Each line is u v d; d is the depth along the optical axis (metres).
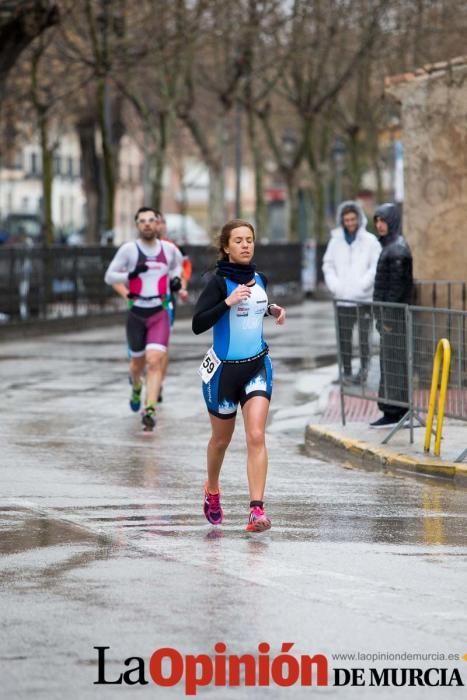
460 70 37.72
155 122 102.81
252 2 90.06
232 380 20.52
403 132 38.91
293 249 96.06
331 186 158.88
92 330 68.06
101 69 74.31
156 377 32.38
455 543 19.95
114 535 20.30
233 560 18.64
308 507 22.86
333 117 113.25
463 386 27.50
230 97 98.50
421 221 38.56
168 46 79.31
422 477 26.41
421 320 28.81
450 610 16.03
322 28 98.00
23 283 63.03
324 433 30.81
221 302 20.25
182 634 14.96
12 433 31.53
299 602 16.34
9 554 18.94
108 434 31.53
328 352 53.84
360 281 39.62
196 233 148.38
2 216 166.88
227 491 24.34
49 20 63.16
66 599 16.44
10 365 48.09
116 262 33.06
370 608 16.09
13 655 14.21
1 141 105.62
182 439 30.89
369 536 20.41
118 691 13.16
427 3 88.62
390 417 31.25
